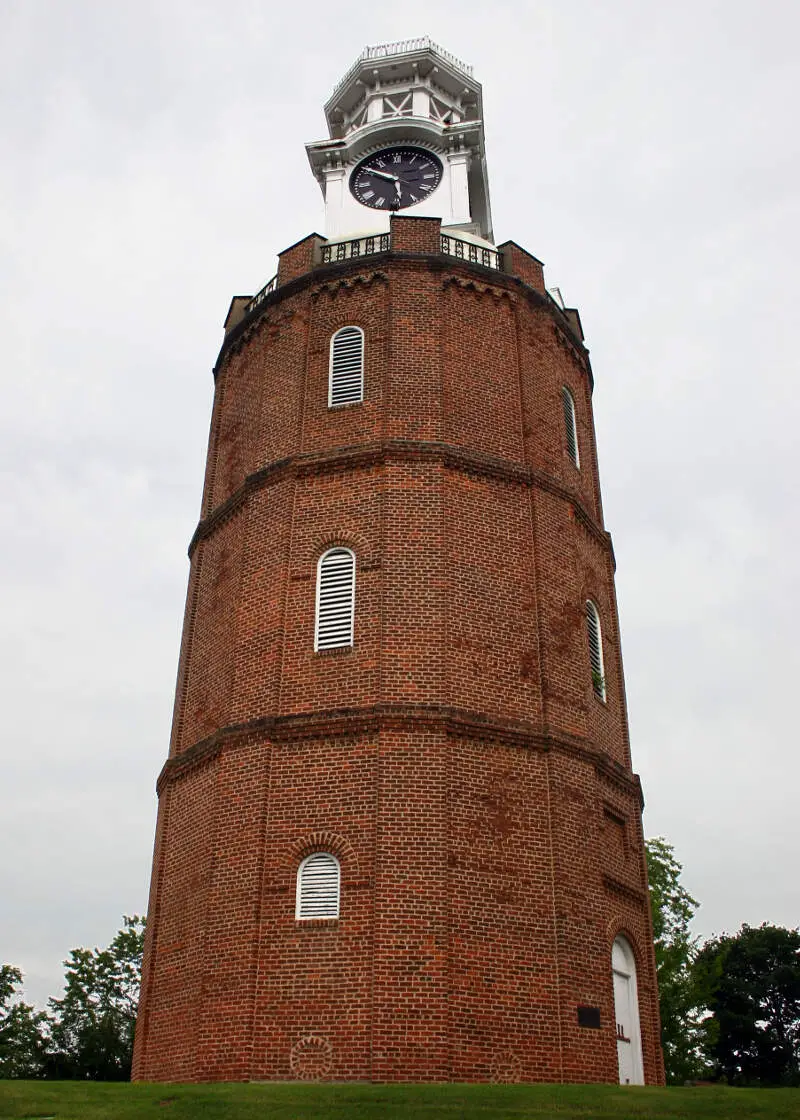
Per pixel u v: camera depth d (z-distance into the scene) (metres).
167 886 26.69
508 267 32.91
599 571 31.69
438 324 30.58
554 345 33.09
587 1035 23.36
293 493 28.58
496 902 23.56
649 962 27.42
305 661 26.27
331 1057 21.80
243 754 25.52
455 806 24.06
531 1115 17.19
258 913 23.48
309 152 39.84
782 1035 82.06
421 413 29.08
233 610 28.42
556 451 31.00
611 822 27.41
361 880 23.23
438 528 27.22
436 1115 17.17
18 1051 60.34
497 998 22.66
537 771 25.45
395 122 39.44
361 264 31.70
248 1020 22.47
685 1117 17.33
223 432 33.28
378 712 24.67
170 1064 24.00
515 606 27.36
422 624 26.00
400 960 22.31
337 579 27.19
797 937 83.94
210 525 31.39
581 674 27.89
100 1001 63.44
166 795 28.16
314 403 30.12
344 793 24.19
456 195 38.44
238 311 34.97
